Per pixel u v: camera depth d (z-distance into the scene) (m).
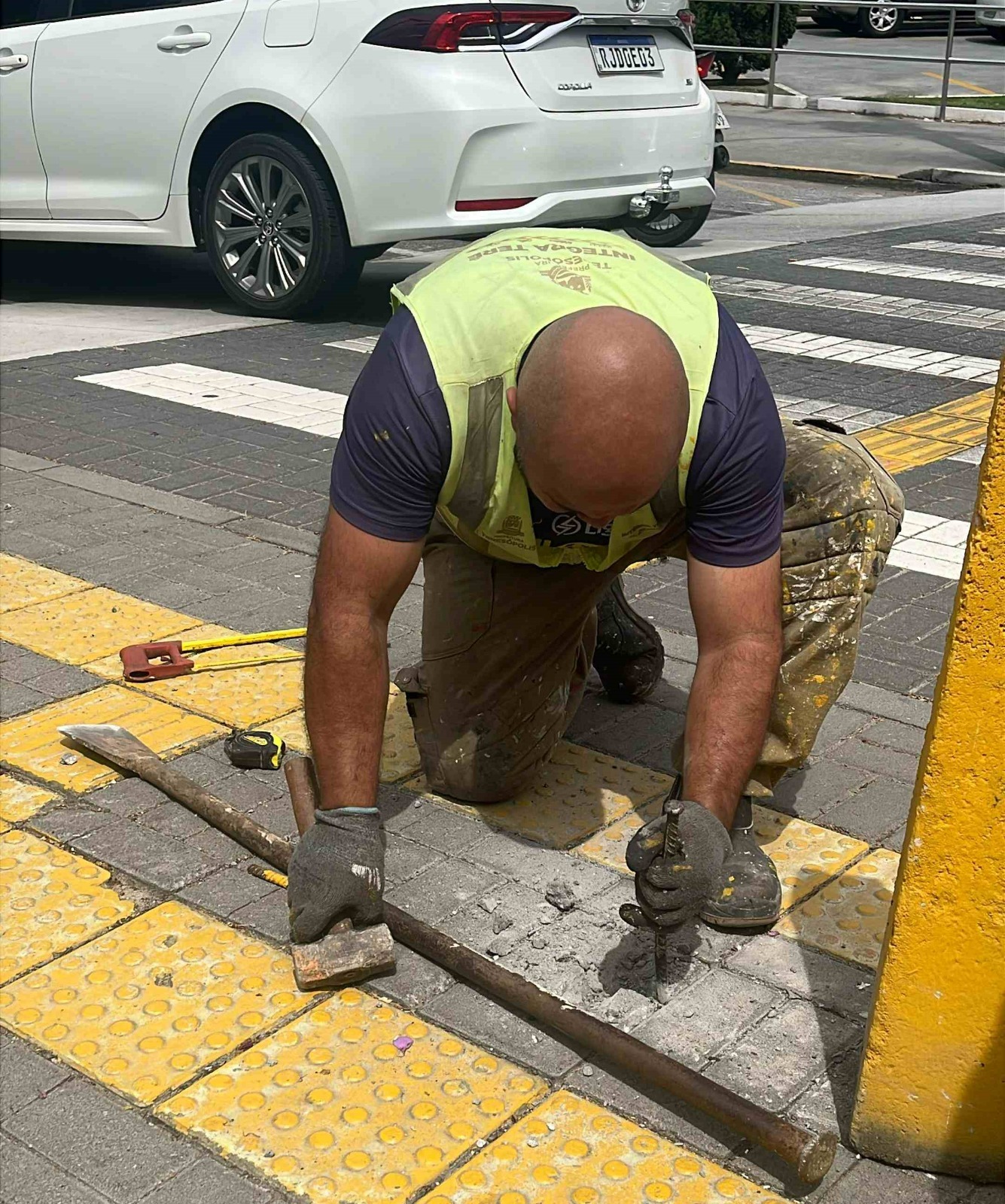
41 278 9.11
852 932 2.62
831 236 10.58
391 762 3.24
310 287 7.54
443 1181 2.04
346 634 2.36
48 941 2.56
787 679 2.59
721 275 8.92
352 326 7.67
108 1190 2.03
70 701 3.49
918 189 13.62
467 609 2.84
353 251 7.50
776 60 21.58
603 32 7.27
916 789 1.90
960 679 1.82
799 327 7.61
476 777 2.97
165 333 7.45
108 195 7.80
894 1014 1.99
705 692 2.36
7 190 8.03
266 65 7.19
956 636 1.80
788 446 2.69
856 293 8.45
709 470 2.26
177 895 2.70
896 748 3.31
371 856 2.43
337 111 7.05
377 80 6.93
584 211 7.35
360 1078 2.23
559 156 7.09
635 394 1.95
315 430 5.73
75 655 3.73
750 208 12.23
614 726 3.44
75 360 6.82
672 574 4.41
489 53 6.86
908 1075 2.02
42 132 7.80
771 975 2.49
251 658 3.72
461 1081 2.23
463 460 2.30
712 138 8.20
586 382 1.95
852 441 2.75
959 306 8.14
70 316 7.90
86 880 2.75
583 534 2.45
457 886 2.75
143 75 7.48
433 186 6.98
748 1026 2.36
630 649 3.44
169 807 3.01
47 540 4.52
